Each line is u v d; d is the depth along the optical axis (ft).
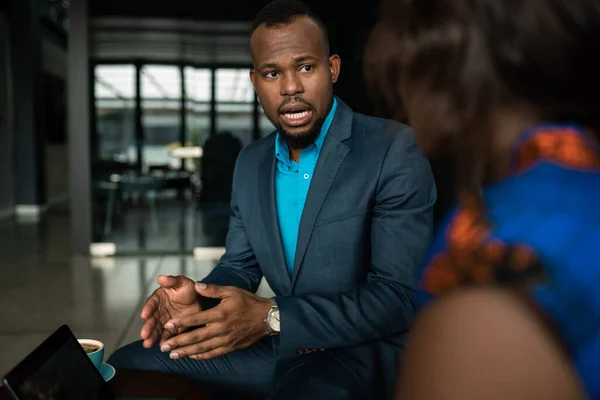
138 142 19.60
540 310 1.01
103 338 11.02
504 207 1.18
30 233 24.77
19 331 11.38
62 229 26.07
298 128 4.72
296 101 4.62
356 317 4.30
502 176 1.27
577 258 1.07
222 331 4.08
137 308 13.12
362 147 4.76
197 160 19.84
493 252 1.12
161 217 19.79
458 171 1.30
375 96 1.34
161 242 19.83
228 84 19.70
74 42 18.90
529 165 1.23
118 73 19.33
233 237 5.53
